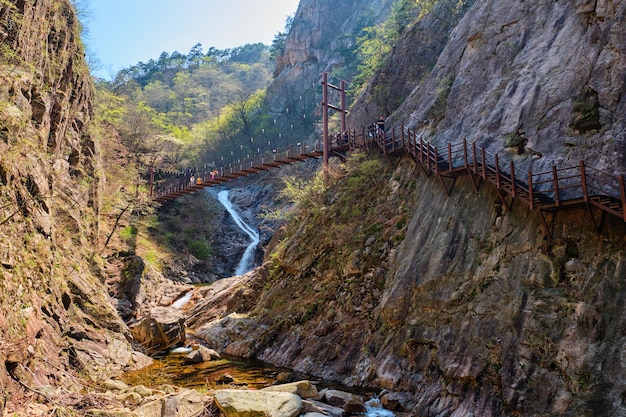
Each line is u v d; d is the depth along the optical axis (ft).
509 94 52.01
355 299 51.72
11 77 47.65
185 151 222.07
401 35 110.01
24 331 32.17
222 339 63.26
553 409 28.76
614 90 39.68
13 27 51.39
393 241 53.01
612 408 26.05
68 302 45.27
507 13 61.82
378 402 37.55
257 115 248.11
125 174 152.66
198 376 46.32
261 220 160.56
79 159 81.87
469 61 64.23
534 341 32.12
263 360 54.44
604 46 42.70
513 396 31.12
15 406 24.98
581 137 40.27
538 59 51.34
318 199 74.33
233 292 82.23
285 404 31.78
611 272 30.30
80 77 84.79
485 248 40.27
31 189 44.09
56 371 34.40
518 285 35.58
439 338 38.86
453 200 47.29
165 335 60.34
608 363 27.53
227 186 201.87
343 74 215.92
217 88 333.21
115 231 117.08
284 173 155.63
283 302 63.36
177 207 157.07
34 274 38.34
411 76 97.40
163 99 314.96
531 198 35.35
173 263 125.29
